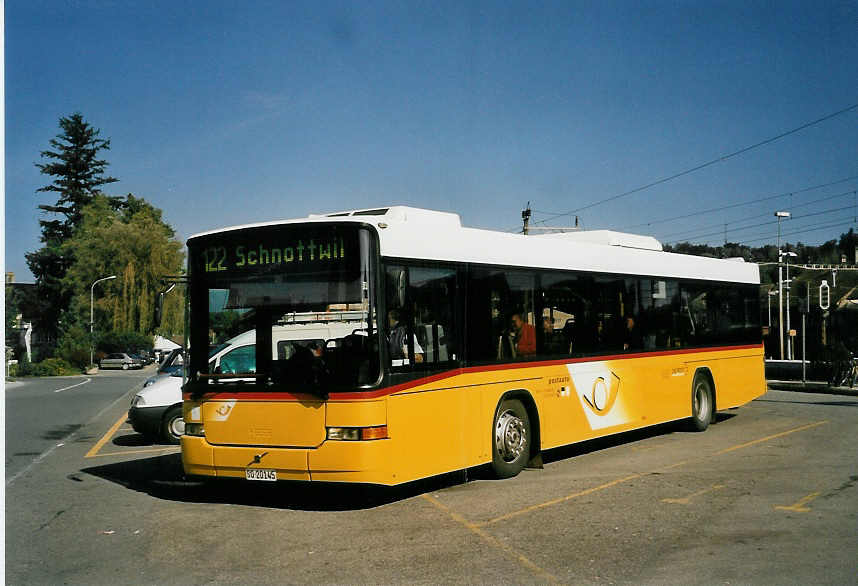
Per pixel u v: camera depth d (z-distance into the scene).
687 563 6.28
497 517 7.98
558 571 6.11
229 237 8.99
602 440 13.76
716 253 55.12
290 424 8.31
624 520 7.72
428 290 9.01
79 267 72.06
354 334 8.28
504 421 10.09
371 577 6.04
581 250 11.92
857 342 33.75
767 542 6.87
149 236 70.44
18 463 12.44
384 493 9.40
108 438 15.92
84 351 67.88
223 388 8.70
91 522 8.12
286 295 8.58
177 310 69.56
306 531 7.57
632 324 12.93
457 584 5.82
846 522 7.56
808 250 91.44
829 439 13.34
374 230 8.38
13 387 40.25
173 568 6.39
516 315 10.45
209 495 9.53
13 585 5.97
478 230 10.01
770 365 31.75
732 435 14.05
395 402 8.35
